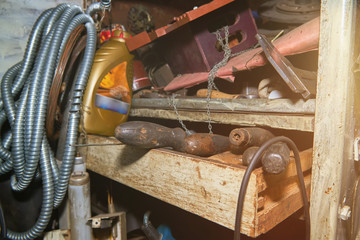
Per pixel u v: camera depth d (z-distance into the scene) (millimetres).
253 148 642
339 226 712
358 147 755
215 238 1214
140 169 836
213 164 644
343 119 624
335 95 627
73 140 965
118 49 1086
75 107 971
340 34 612
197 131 1282
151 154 796
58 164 1048
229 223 622
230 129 1262
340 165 639
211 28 1130
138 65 1275
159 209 1324
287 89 786
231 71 914
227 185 618
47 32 1030
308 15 1337
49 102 931
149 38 1013
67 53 947
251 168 561
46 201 977
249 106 785
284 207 681
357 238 937
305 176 839
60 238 1050
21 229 1119
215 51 1033
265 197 644
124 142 708
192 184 692
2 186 1104
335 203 658
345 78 614
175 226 1268
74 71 1102
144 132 706
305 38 726
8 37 1219
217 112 877
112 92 1061
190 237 1219
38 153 947
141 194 1352
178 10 1695
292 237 1214
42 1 1287
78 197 950
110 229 988
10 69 1089
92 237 976
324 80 641
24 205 1122
